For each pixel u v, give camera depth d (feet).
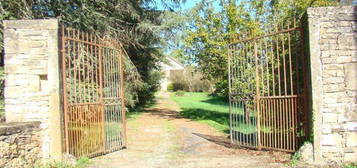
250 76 28.43
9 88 21.33
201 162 23.07
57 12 43.42
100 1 46.24
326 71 21.01
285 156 23.15
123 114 29.48
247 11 45.06
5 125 18.94
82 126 24.12
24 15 37.52
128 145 31.45
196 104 89.40
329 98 20.93
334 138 20.80
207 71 50.01
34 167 19.98
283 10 42.98
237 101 29.12
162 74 102.12
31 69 21.39
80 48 26.66
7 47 21.40
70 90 23.58
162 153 27.37
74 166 21.35
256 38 26.20
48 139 21.30
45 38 21.48
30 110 21.33
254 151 26.27
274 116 24.90
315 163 20.71
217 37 47.52
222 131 40.63
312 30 21.09
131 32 57.57
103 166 22.33
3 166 17.72
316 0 40.19
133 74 55.26
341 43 21.07
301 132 22.99
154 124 50.01
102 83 26.55
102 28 47.19
